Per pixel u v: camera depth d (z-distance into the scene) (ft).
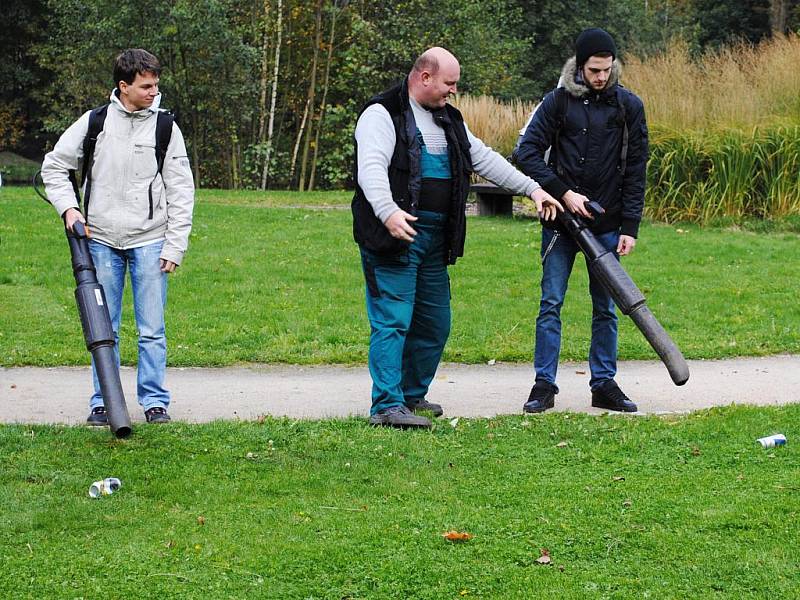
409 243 22.03
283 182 120.98
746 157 63.52
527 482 19.29
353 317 38.11
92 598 14.43
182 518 17.39
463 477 19.65
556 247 24.63
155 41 108.88
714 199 63.87
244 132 120.37
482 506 18.04
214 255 50.75
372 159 21.85
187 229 23.76
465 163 22.75
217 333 35.12
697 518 17.33
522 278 45.85
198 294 41.91
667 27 168.66
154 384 23.67
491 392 27.55
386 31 117.08
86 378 29.12
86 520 17.24
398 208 21.74
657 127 65.87
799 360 32.22
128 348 32.45
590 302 40.83
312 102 115.03
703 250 53.62
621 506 17.94
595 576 15.20
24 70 150.30
